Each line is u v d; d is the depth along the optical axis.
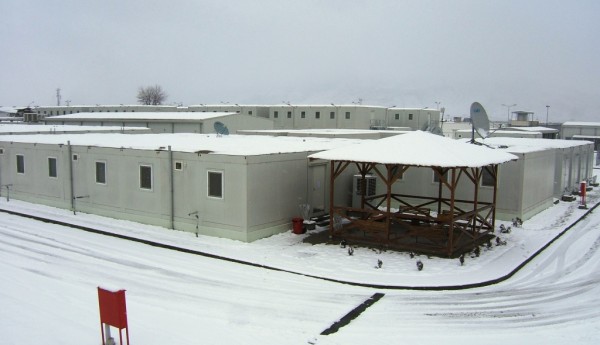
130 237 18.03
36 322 10.51
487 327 11.00
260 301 12.34
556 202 27.14
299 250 16.50
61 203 23.42
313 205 20.58
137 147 20.44
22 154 25.08
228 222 17.69
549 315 11.75
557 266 15.73
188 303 12.11
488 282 13.88
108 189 21.31
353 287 13.48
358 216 22.11
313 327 10.85
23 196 25.36
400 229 19.44
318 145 22.70
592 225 21.72
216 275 14.26
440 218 16.69
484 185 22.12
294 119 73.81
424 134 17.69
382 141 17.81
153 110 87.56
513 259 15.97
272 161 18.22
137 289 13.03
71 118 59.22
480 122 22.91
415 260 15.56
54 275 13.98
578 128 75.06
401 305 12.24
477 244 17.59
